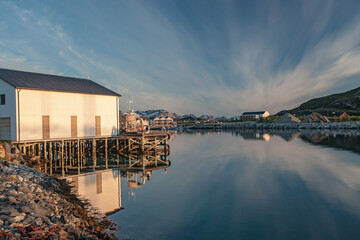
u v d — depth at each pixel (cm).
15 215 728
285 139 5259
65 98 2795
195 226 1043
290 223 1067
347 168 2211
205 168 2364
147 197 1464
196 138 6338
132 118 4369
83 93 2953
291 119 11144
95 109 3092
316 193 1499
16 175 1321
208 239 921
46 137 2631
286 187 1644
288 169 2219
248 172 2136
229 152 3478
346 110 15975
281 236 946
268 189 1603
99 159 3059
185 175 2067
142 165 2586
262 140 5184
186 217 1146
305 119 10944
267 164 2492
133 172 2236
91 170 2352
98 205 1316
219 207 1278
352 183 1712
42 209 884
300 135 6294
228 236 947
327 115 13925
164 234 967
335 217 1131
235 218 1130
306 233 973
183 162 2744
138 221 1096
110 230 995
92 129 3052
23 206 821
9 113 2491
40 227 688
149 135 3291
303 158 2798
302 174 2009
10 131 2491
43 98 2616
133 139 3459
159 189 1641
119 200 1411
